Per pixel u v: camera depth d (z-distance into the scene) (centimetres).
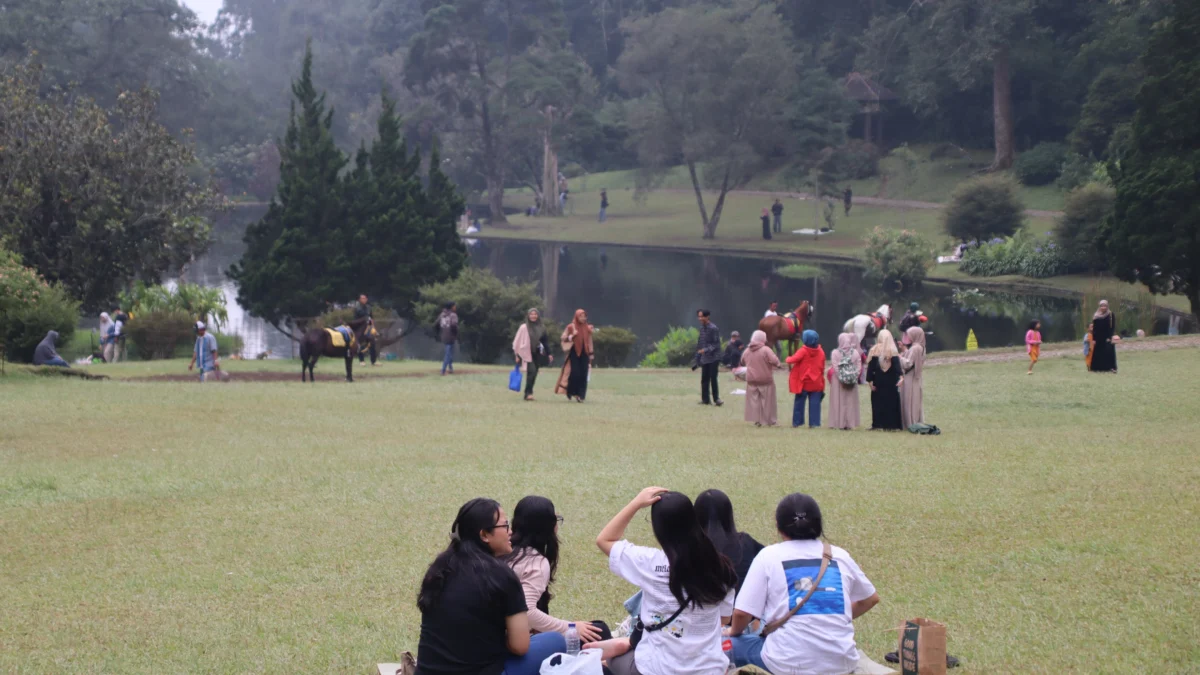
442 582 604
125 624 869
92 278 3891
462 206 4434
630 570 625
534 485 1370
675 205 10175
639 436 1841
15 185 3644
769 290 6088
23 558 1070
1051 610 856
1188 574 927
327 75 14275
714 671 609
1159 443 1636
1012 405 2277
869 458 1542
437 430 1906
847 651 631
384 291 4112
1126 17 7812
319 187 3931
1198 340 3309
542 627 653
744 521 1145
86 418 1959
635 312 5406
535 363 2467
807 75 9581
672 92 8644
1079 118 8169
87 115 3875
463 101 9931
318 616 883
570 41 13300
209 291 4175
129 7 10638
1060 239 5991
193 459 1584
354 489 1365
